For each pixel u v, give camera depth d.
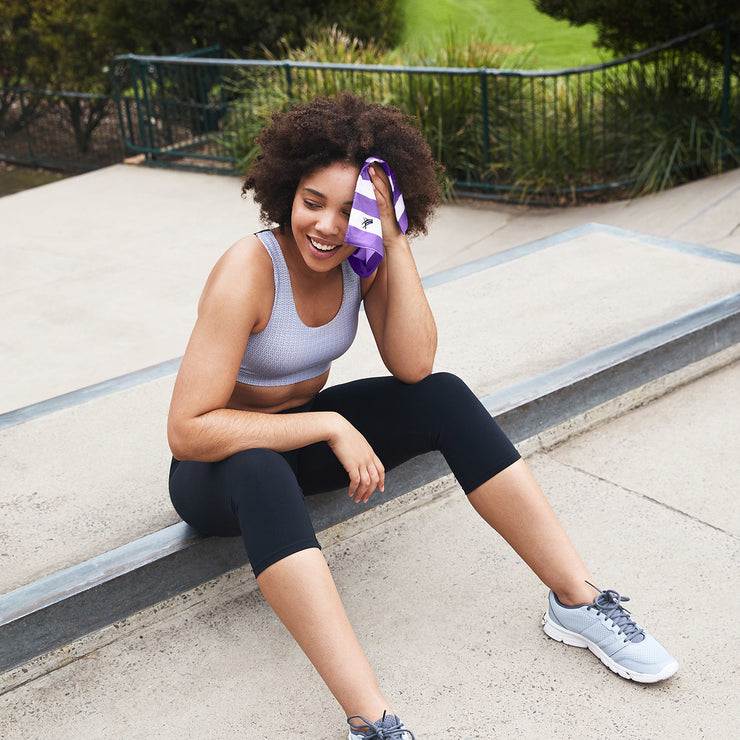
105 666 2.11
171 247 6.73
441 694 1.98
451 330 3.47
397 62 8.73
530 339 3.34
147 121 9.41
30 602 2.03
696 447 2.93
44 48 11.70
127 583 2.13
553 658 2.06
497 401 2.83
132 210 7.76
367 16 10.88
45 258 6.61
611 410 3.14
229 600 2.32
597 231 4.50
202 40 10.84
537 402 2.85
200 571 2.25
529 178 7.25
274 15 10.26
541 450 2.96
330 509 2.43
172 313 5.45
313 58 8.90
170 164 9.27
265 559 1.72
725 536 2.49
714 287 3.72
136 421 2.94
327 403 2.17
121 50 10.95
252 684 2.04
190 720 1.94
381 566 2.42
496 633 2.15
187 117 9.70
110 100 11.59
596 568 2.38
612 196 7.16
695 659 2.04
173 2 10.33
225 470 1.84
